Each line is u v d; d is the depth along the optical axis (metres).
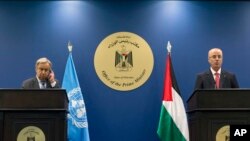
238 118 3.63
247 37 5.77
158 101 5.68
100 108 5.65
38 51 5.70
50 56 5.70
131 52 5.77
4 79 5.63
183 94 5.67
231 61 5.73
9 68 5.65
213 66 4.63
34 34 5.73
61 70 5.68
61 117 3.50
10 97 3.50
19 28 5.73
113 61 5.74
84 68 5.71
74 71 5.44
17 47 5.70
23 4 5.78
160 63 5.73
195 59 5.73
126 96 5.68
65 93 3.58
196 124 3.67
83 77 5.69
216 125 3.63
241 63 5.73
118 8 5.81
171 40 5.75
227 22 5.80
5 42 5.70
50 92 3.53
